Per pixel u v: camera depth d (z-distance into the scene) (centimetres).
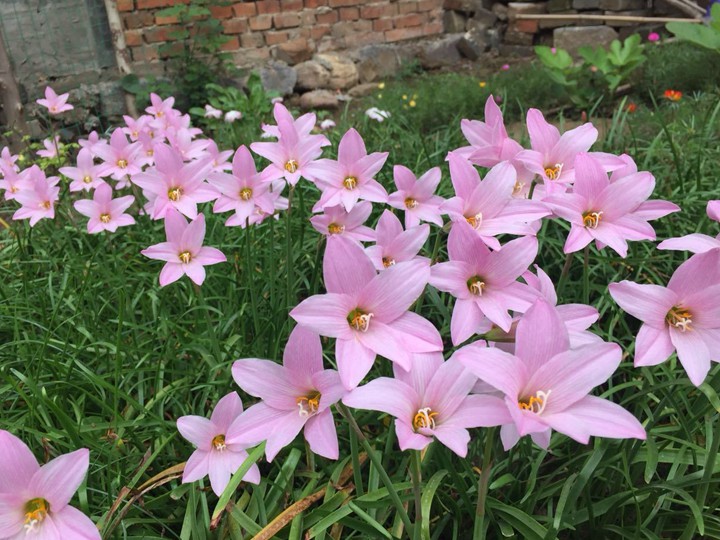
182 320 63
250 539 40
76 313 59
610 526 41
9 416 51
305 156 49
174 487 44
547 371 27
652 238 37
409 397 27
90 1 174
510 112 157
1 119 158
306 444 44
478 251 32
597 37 204
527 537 38
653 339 31
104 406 48
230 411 38
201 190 52
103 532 38
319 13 203
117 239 80
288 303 56
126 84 176
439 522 42
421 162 90
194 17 188
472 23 219
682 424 43
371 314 29
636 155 83
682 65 156
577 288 64
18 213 72
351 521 39
